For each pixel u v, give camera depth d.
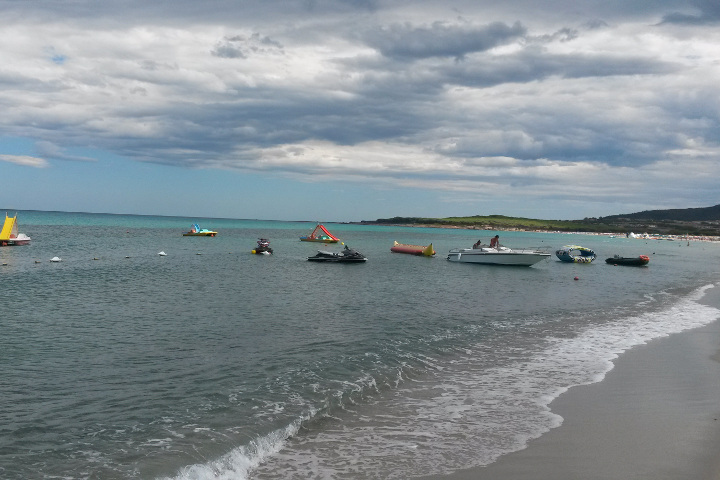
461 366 17.38
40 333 20.91
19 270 43.94
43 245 74.50
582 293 38.72
